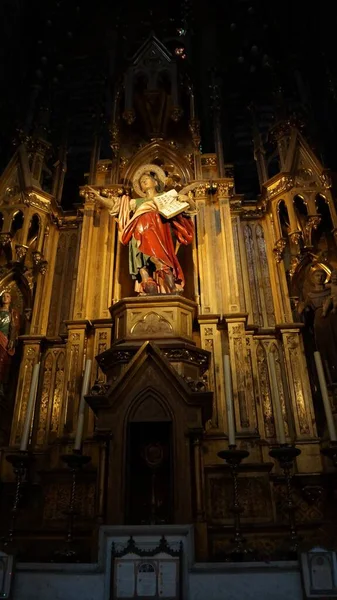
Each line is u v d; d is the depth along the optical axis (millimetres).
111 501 5602
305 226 8820
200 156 10219
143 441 6426
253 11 14008
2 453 7164
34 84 12266
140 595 4352
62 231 9641
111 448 5930
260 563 4523
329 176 9055
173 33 14133
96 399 6156
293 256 8617
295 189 9039
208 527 6039
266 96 12875
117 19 14516
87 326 8094
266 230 9344
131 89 10727
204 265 8703
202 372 7426
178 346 7133
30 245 9141
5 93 11539
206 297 8336
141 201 9039
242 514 6375
